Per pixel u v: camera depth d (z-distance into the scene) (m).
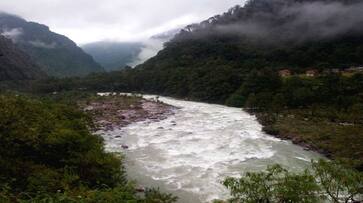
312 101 65.94
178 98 97.94
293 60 120.06
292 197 13.62
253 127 51.22
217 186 27.02
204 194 25.44
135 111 66.00
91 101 79.19
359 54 119.31
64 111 37.97
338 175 14.20
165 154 36.62
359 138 39.44
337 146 37.38
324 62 113.62
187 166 32.34
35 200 13.95
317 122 51.34
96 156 23.30
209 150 38.03
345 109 59.38
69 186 18.09
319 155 36.28
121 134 47.44
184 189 26.50
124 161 34.03
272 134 46.31
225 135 45.59
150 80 116.75
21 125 23.36
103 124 53.44
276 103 66.00
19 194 14.98
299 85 74.06
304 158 34.91
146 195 22.62
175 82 104.56
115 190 16.02
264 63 115.25
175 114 64.94
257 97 68.75
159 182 28.08
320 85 71.00
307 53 123.12
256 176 15.35
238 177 28.86
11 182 17.58
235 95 78.94
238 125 52.88
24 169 19.66
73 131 26.16
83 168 22.42
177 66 126.69
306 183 13.78
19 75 142.25
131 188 19.77
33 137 22.16
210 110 70.56
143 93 113.25
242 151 37.56
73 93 97.38
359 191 14.23
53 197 14.84
